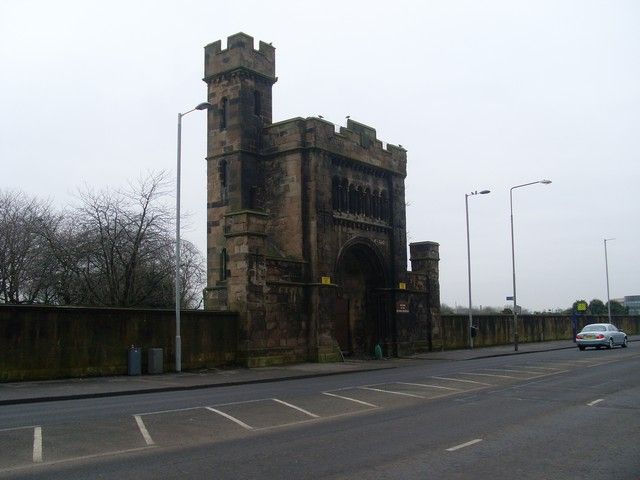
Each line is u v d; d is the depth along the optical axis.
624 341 44.78
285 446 10.10
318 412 13.90
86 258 39.12
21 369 21.00
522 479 8.05
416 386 19.52
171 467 8.68
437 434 11.15
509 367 27.30
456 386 19.47
